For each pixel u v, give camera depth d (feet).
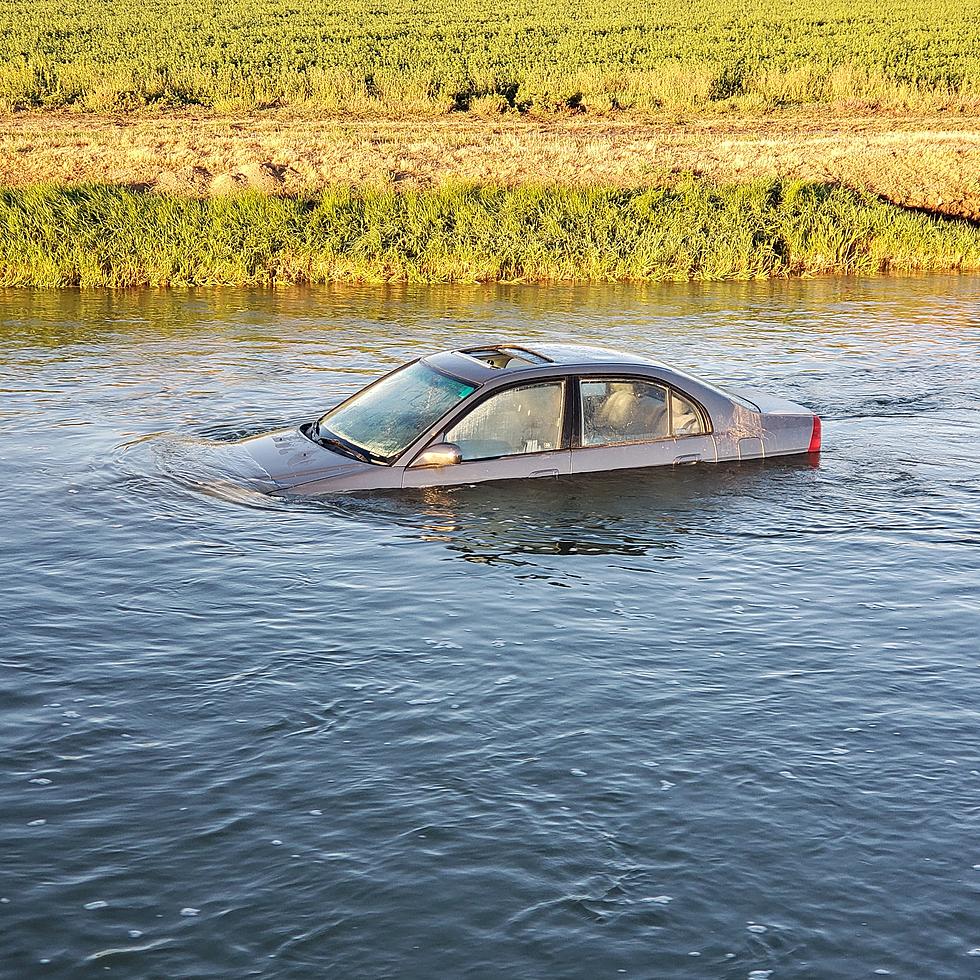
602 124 138.72
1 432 36.47
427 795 17.11
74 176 102.06
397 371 33.58
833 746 18.78
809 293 75.10
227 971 13.47
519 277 82.12
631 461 32.14
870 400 43.29
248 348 53.93
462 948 13.93
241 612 23.54
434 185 103.50
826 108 149.59
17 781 17.30
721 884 15.21
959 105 148.36
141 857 15.53
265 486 29.84
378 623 23.15
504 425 30.94
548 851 15.81
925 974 13.67
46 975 13.35
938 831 16.48
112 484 30.89
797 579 25.96
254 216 81.00
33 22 214.48
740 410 33.68
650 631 23.07
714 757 18.34
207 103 148.97
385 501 29.66
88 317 62.64
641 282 80.74
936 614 24.25
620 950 13.94
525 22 226.38
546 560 26.61
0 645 21.80
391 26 217.77
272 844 15.87
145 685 20.42
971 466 34.53
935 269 86.63
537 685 20.66
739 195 89.66
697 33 206.08
